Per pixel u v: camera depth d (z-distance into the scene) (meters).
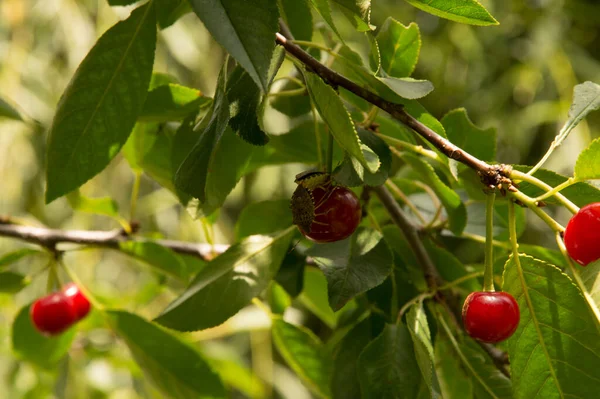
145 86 0.58
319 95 0.53
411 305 0.60
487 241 0.56
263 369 1.13
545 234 1.30
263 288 0.60
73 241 0.70
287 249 0.61
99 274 1.17
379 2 1.34
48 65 1.18
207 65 1.16
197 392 0.67
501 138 1.36
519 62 1.44
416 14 1.40
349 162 0.54
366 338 0.62
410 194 0.67
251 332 1.14
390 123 0.62
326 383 0.67
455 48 1.42
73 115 0.58
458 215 0.61
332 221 0.56
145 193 1.21
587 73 1.36
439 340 0.64
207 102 0.61
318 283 0.69
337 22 1.13
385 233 0.64
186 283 0.68
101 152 0.58
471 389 0.64
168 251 0.68
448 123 0.64
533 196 0.57
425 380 0.56
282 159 0.66
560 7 1.37
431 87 0.55
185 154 0.61
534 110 1.32
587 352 0.55
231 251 0.60
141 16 0.57
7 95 1.11
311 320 1.24
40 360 0.74
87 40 1.16
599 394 0.55
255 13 0.51
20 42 1.15
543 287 0.56
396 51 0.60
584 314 0.55
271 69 0.53
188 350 0.67
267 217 0.66
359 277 0.58
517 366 0.56
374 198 0.66
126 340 0.68
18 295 1.10
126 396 0.98
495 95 1.39
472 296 0.56
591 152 0.54
